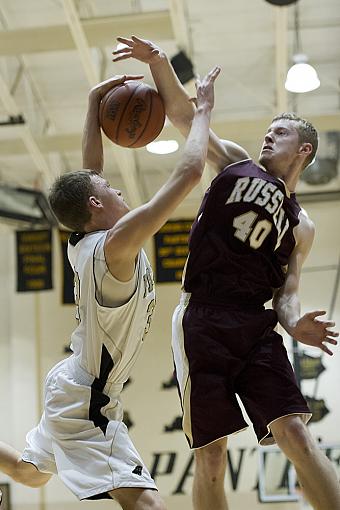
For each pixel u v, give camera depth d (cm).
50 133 1492
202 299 480
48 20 1226
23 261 1605
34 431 478
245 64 1342
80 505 1560
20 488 1570
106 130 497
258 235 472
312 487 440
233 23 1241
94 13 1214
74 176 462
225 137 1305
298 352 1573
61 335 1648
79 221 459
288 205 483
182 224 1617
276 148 494
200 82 469
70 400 445
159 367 1611
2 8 1195
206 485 469
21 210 1434
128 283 434
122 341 444
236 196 477
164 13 1067
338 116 1280
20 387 1636
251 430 1558
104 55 1232
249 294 478
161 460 1576
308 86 1161
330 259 1620
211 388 464
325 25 1261
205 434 463
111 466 423
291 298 480
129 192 1494
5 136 1470
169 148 1357
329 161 1483
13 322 1666
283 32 1080
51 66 1314
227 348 469
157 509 414
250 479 1535
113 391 450
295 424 447
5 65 1280
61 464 434
